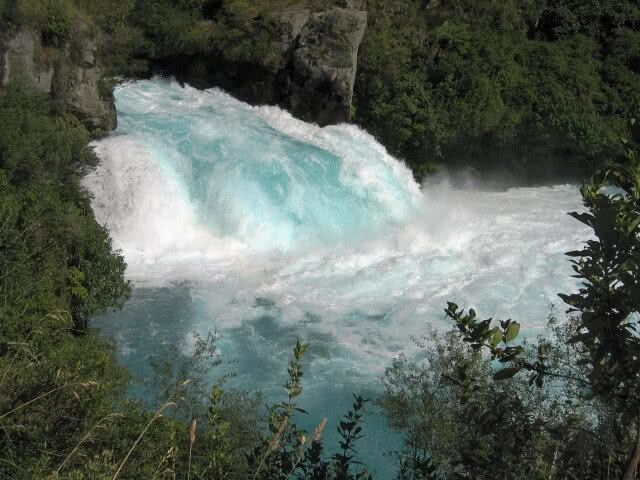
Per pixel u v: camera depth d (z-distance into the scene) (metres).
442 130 35.72
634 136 5.32
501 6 41.84
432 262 26.09
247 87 36.22
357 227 28.86
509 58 38.47
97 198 26.81
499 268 25.98
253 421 13.30
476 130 35.81
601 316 5.16
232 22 36.72
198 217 28.28
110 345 18.58
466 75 36.50
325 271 25.86
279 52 35.75
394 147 36.03
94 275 19.08
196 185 28.47
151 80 36.12
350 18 35.00
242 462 9.90
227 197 28.12
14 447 7.87
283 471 7.23
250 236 27.84
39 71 26.39
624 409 5.49
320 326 22.25
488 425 6.36
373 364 20.25
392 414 11.60
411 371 17.33
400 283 25.14
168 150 28.80
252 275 25.33
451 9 41.12
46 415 8.45
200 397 14.47
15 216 17.22
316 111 35.50
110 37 34.28
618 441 5.80
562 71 38.78
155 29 35.94
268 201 28.41
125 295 20.08
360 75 36.38
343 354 20.75
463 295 24.22
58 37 26.86
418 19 38.94
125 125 30.00
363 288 24.84
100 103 28.17
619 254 5.04
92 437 8.42
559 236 28.30
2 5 25.06
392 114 35.72
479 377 10.18
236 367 19.88
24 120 24.19
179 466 8.91
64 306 17.33
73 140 26.16
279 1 38.69
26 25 25.70
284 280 25.09
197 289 24.11
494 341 5.60
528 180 37.44
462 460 6.73
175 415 13.71
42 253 17.59
